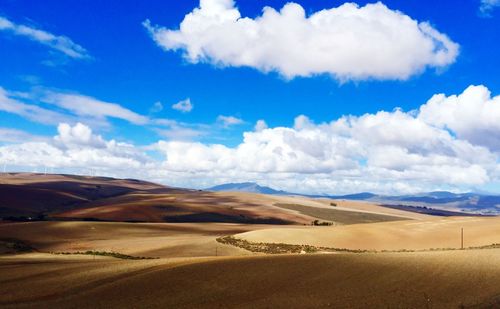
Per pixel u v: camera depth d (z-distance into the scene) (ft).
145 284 112.68
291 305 91.86
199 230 441.27
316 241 285.23
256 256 146.10
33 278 128.47
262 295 99.91
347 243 277.44
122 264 146.20
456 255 137.18
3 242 309.22
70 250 290.15
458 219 368.48
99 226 414.62
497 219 353.51
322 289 103.24
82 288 112.78
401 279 109.81
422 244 269.85
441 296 94.63
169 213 653.30
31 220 539.70
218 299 98.12
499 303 87.81
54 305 98.73
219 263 133.90
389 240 283.59
